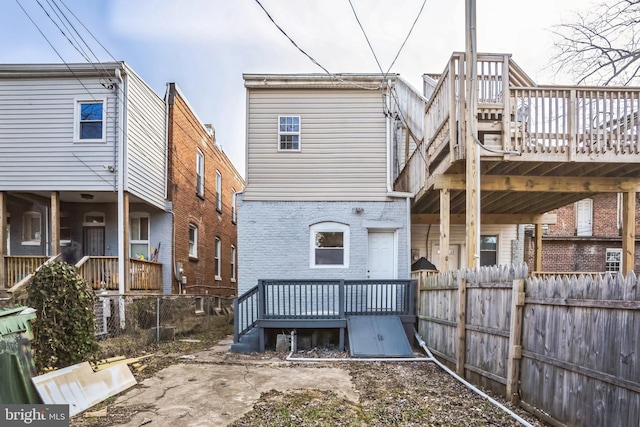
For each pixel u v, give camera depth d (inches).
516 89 241.8
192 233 518.3
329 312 306.7
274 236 347.9
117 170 360.2
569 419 125.3
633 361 102.0
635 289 102.5
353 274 344.2
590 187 278.7
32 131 360.8
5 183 356.5
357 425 135.0
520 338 154.0
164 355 254.4
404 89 405.4
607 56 373.4
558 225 520.7
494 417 141.0
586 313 120.2
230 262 698.8
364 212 351.9
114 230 425.7
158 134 428.1
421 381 192.1
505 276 167.3
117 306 296.5
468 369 196.4
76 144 361.4
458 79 240.1
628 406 103.0
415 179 352.5
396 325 273.7
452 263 440.1
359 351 250.2
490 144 262.4
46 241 412.5
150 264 404.5
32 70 355.6
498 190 277.7
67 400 145.5
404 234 351.3
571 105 243.0
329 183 354.3
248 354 261.9
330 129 357.7
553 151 241.6
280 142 358.0
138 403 159.2
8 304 229.8
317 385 184.5
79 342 181.0
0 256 347.6
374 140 357.4
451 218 409.1
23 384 123.8
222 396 168.1
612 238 510.9
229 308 637.9
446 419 139.4
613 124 244.2
